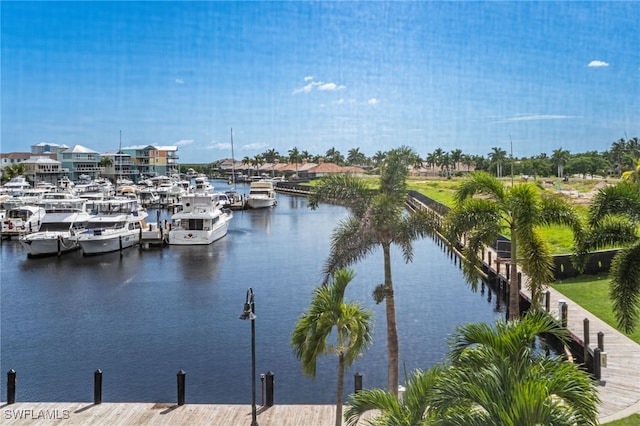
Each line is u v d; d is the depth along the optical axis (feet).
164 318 112.27
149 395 75.41
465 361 34.99
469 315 112.16
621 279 60.13
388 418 35.78
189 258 182.39
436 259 180.24
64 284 144.87
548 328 36.81
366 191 66.69
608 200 62.69
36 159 498.69
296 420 61.46
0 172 492.95
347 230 65.98
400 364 85.35
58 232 189.78
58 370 84.64
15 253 192.03
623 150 403.54
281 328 104.47
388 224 64.23
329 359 87.51
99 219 197.67
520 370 33.42
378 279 150.20
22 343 97.19
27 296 131.85
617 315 61.26
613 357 73.26
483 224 78.23
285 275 155.84
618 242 64.03
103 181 466.70
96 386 65.82
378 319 110.01
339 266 64.08
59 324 108.58
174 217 209.67
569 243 157.07
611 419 56.44
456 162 643.45
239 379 80.79
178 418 61.87
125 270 163.12
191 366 85.87
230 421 61.16
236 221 294.87
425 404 35.37
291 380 80.18
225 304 123.54
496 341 35.94
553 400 31.99
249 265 170.71
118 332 103.24
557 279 121.08
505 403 29.68
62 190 335.88
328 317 53.42
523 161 516.32
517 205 77.10
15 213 233.14
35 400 73.92
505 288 119.24
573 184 373.20
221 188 565.12
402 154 67.41
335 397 74.69
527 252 78.02
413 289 136.67
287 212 342.23
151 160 554.46
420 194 303.89
